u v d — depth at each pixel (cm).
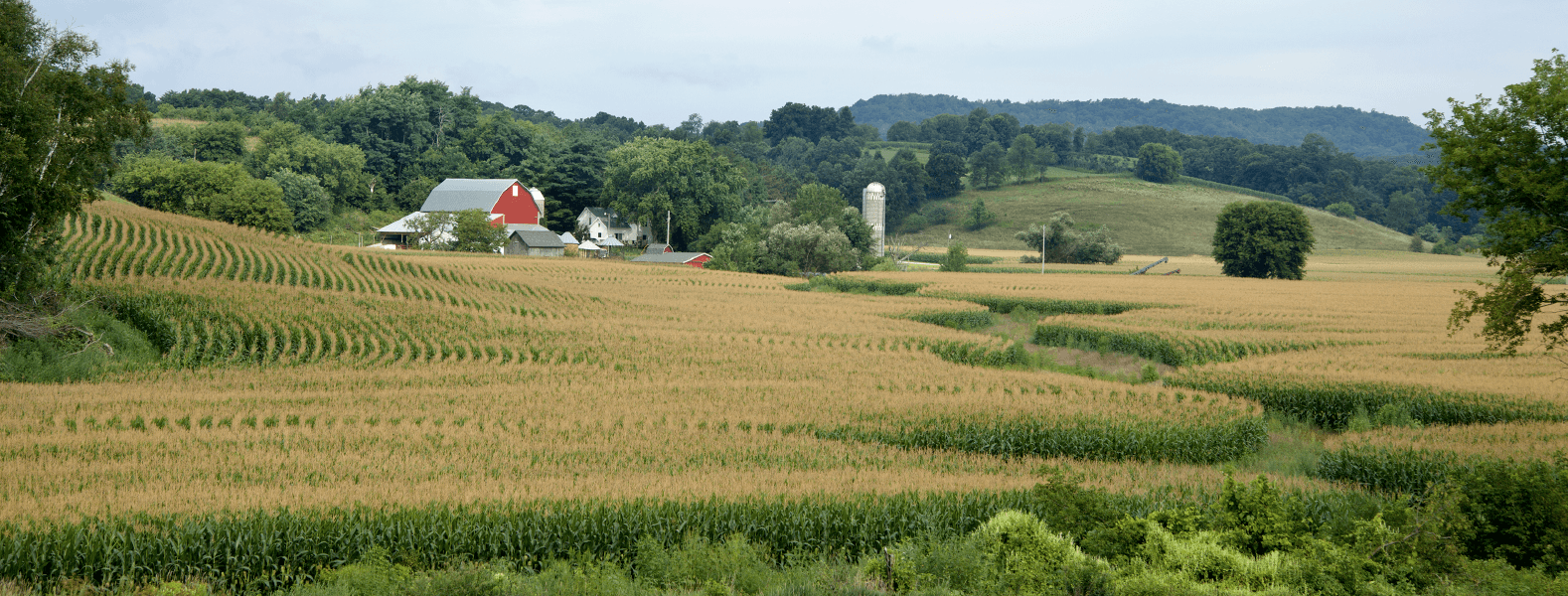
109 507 1930
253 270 6444
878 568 1609
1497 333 2214
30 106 3488
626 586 1573
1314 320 6675
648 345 5109
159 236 7044
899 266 13475
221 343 4369
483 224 11719
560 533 1848
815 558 1883
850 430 3130
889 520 1964
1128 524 1727
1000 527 1730
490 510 1897
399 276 7331
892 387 4019
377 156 15612
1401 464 2677
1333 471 2817
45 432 2761
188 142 14212
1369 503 1922
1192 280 10656
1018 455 3069
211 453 2556
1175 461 3030
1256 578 1536
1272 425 3619
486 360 4553
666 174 14375
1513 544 1702
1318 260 16812
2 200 3562
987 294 8388
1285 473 2894
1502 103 2091
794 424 3194
